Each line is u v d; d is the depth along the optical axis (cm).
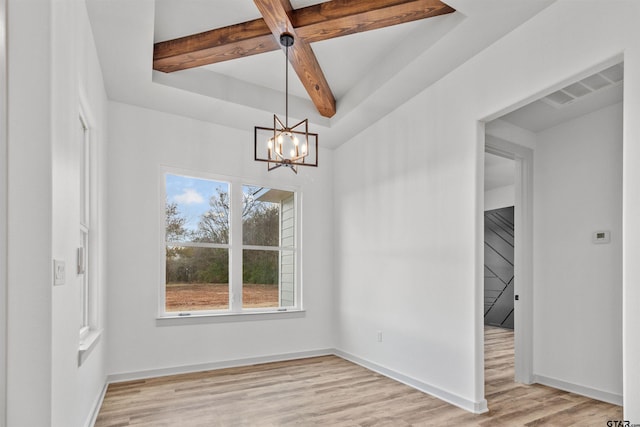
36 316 160
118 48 306
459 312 321
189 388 363
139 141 413
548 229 384
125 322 391
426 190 367
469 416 294
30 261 160
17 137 161
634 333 201
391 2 271
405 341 384
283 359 477
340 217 519
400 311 394
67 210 195
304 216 516
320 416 296
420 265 369
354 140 495
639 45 209
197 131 448
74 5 216
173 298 427
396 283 402
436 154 356
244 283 473
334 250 531
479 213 313
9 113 161
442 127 350
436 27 301
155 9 297
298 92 443
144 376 396
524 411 304
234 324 450
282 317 483
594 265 346
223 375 407
